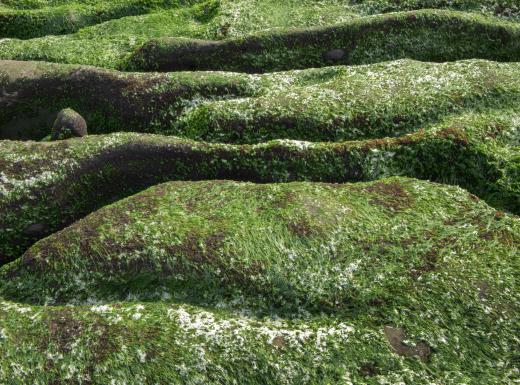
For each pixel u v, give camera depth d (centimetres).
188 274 1085
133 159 1412
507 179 1307
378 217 1176
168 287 1088
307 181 1325
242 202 1233
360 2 2203
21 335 995
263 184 1297
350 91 1578
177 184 1328
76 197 1393
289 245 1111
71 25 2373
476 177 1348
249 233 1134
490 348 962
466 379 924
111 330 986
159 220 1185
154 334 977
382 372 933
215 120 1538
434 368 940
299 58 1923
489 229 1145
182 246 1114
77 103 1731
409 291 1032
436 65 1691
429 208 1202
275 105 1545
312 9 2198
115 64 1966
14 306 1066
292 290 1055
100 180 1408
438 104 1516
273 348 954
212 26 2136
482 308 1004
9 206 1334
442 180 1369
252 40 1912
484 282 1041
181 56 1909
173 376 930
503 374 934
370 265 1079
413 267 1072
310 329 988
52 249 1160
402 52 1906
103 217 1219
